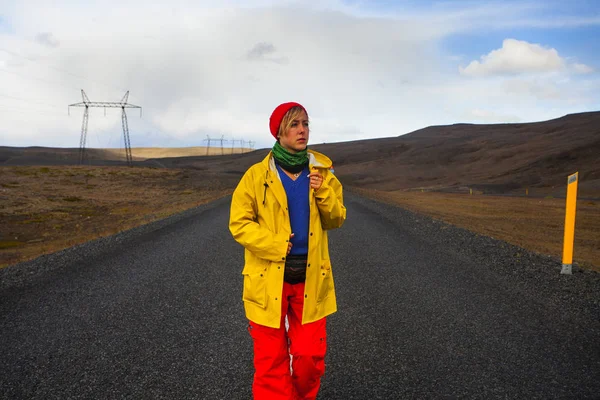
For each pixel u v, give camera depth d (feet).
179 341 14.30
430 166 425.28
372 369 12.11
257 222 8.55
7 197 115.14
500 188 243.19
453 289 20.12
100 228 63.67
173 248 31.68
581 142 347.77
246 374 11.85
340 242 33.40
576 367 12.01
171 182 188.75
